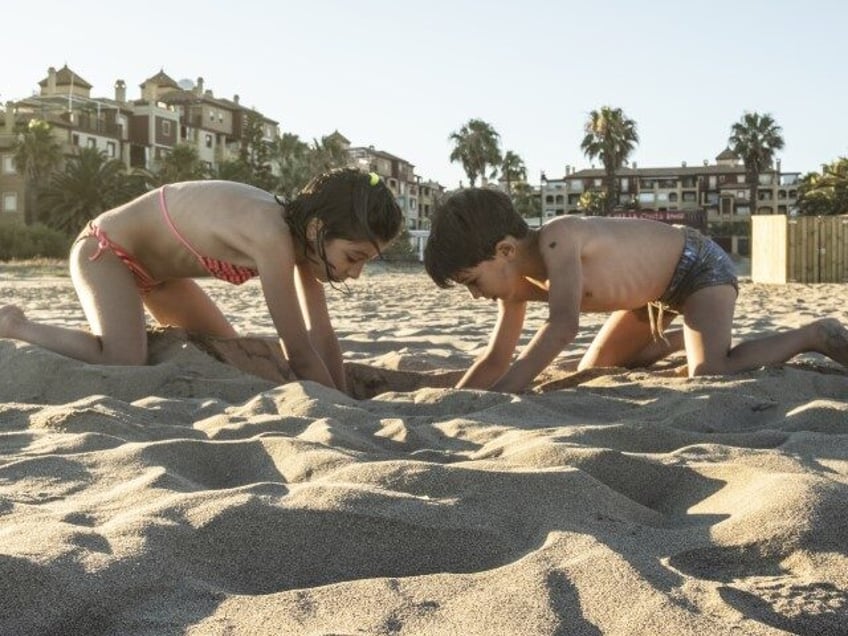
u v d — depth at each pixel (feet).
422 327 23.41
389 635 3.76
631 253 11.59
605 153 152.97
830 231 56.03
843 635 3.84
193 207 11.28
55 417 7.92
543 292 11.64
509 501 5.43
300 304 11.71
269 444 6.90
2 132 155.53
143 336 11.33
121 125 171.01
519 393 10.25
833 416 8.27
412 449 7.43
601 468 6.20
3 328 11.34
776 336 11.51
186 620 3.93
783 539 4.71
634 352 13.17
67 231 136.98
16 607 3.89
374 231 10.36
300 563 4.71
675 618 3.77
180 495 5.44
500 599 4.07
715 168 266.57
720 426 8.49
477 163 164.04
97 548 4.55
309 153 175.01
